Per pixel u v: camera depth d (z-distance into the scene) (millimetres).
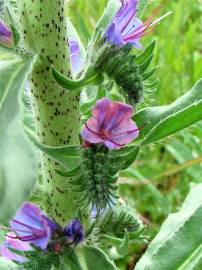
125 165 87
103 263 96
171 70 223
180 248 109
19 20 89
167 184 219
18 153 66
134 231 103
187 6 240
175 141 196
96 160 86
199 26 257
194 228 110
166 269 109
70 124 95
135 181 194
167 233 125
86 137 86
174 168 191
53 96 92
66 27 90
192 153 212
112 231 103
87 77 86
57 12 88
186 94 101
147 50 91
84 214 100
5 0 88
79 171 86
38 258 95
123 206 105
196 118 93
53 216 102
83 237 96
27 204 91
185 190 216
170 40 230
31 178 64
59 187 99
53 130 94
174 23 235
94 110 85
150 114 100
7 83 75
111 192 88
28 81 95
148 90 95
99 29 91
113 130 86
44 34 89
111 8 92
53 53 89
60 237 95
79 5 244
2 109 70
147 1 102
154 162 220
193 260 108
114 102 85
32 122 101
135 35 94
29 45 89
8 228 95
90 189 86
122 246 95
